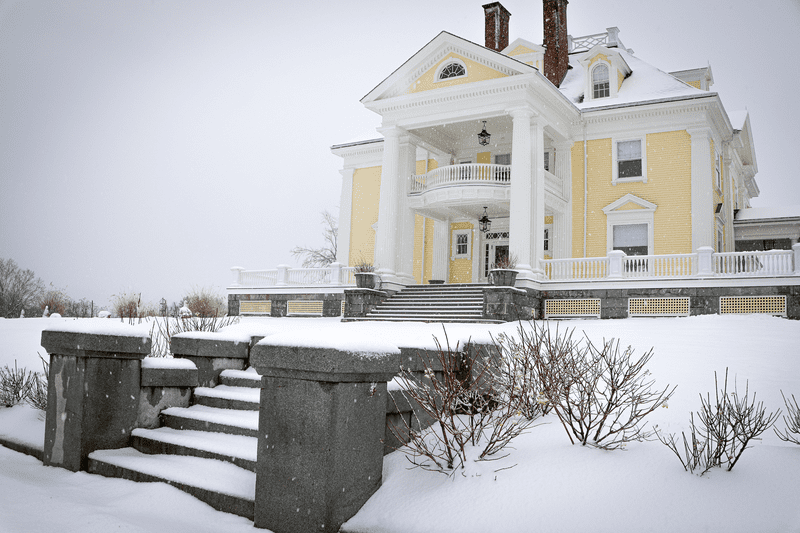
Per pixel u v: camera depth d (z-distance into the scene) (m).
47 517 4.93
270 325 22.33
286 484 4.93
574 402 5.64
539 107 24.66
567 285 23.20
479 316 21.55
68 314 39.34
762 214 31.12
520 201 23.53
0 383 9.98
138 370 6.96
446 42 25.17
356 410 5.02
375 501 5.07
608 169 26.80
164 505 5.31
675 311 21.38
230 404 7.26
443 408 5.39
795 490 4.48
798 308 19.44
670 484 4.62
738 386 7.92
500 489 4.82
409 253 27.20
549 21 31.09
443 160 30.08
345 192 33.59
